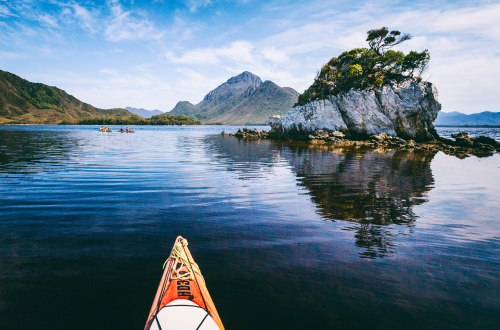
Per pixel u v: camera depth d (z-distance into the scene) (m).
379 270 5.22
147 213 8.41
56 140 43.44
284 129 57.00
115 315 3.92
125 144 37.66
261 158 23.50
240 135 66.88
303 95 60.81
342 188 12.34
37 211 8.38
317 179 14.36
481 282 4.89
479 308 4.19
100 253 5.71
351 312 4.05
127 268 5.14
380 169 17.95
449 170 18.03
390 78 49.91
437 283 4.83
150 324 3.31
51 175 14.07
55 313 3.93
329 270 5.19
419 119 46.62
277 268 5.21
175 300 3.71
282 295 4.39
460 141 40.69
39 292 4.37
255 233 6.96
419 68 48.28
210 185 12.55
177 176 14.55
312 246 6.24
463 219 8.35
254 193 11.22
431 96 45.91
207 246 6.13
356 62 55.47
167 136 65.44
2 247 5.91
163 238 6.54
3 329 3.60
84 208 8.77
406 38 53.62
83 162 18.95
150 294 4.39
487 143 38.31
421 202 10.22
